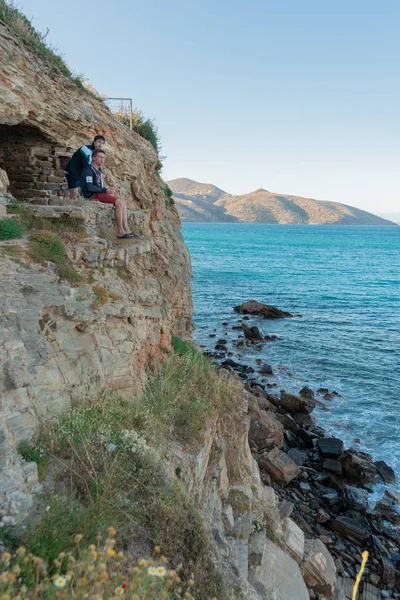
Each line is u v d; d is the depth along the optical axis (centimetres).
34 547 330
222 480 806
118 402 622
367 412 1945
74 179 907
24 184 1039
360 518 1248
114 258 805
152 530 437
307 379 2328
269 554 768
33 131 1001
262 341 3008
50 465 441
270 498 998
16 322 509
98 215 839
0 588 267
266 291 5081
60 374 554
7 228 661
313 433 1738
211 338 3080
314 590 868
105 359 643
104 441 505
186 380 883
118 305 723
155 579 324
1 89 810
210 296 4672
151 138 1798
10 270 592
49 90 973
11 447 391
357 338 3116
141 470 488
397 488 1415
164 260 1273
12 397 435
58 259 668
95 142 912
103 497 411
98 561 313
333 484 1403
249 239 16412
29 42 971
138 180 1405
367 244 15512
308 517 1234
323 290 5238
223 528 702
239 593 480
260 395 1984
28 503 366
